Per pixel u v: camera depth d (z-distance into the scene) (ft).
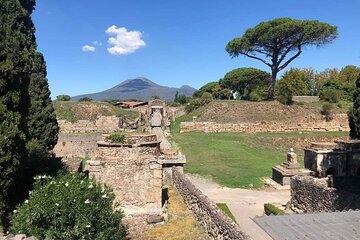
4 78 38.86
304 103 186.09
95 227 35.24
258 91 248.93
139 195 47.24
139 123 180.14
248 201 69.36
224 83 291.99
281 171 82.94
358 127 84.99
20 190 44.14
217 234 34.86
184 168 95.55
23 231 32.68
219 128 159.63
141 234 41.88
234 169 96.12
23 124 42.01
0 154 36.81
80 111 194.90
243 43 180.65
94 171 46.96
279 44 180.04
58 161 59.31
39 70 76.79
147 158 47.70
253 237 26.55
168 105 235.81
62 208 33.58
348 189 56.90
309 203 54.85
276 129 160.35
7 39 39.73
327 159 87.15
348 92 222.48
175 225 43.78
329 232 25.21
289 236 24.85
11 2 64.49
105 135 49.29
